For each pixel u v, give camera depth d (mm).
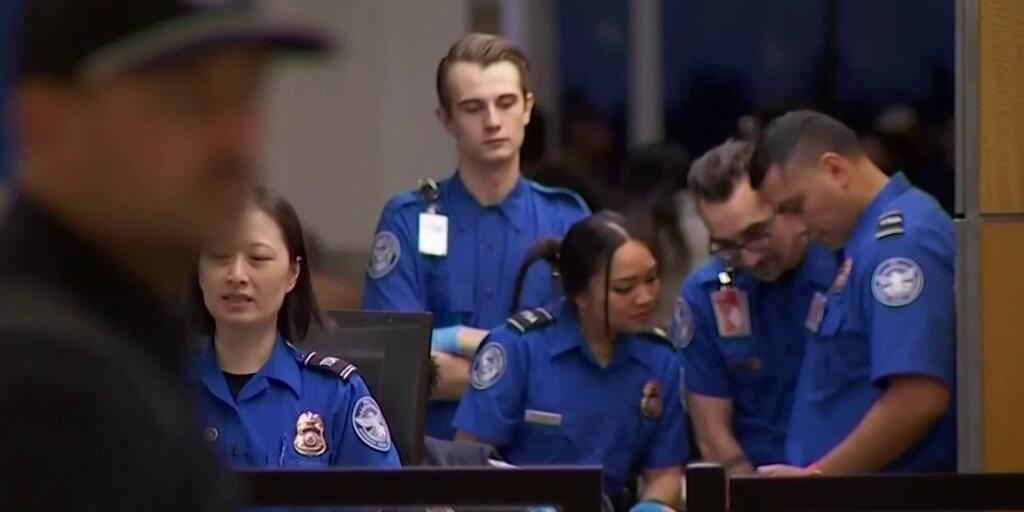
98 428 3893
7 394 3861
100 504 3850
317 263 15430
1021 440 10031
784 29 17500
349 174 18328
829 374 10742
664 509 11141
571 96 17703
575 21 17875
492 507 7508
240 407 9344
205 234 4363
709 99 17703
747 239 11906
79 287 4172
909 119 17062
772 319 12297
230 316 9258
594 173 16344
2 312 4008
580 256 11789
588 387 11859
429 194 13461
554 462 11820
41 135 4203
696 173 12148
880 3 17312
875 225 10555
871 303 10391
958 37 10086
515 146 13352
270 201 9453
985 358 10039
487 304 13234
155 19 4176
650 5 17734
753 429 12359
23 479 3807
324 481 7535
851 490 7578
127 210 4238
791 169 10812
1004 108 9961
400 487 7512
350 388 9578
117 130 4195
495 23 18141
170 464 4008
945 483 7594
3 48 4234
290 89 18078
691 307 12484
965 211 10078
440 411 12820
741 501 7590
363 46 18250
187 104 4250
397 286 13219
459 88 13234
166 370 4312
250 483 7512
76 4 4156
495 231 13312
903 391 10172
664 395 12023
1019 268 10008
